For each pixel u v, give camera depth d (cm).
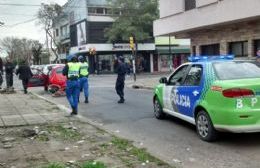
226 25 2350
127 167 632
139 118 1183
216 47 2559
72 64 1253
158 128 1012
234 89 758
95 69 5822
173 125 1042
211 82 823
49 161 683
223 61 880
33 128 1014
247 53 2244
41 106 1504
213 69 848
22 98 1891
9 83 2541
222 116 773
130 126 1059
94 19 5806
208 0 2361
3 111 1361
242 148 779
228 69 848
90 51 5309
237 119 754
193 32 2752
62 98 1947
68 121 1121
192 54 2802
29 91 2464
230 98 759
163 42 6184
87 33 5791
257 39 2159
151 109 1370
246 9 2017
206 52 2672
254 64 874
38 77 2403
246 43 2259
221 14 2219
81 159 691
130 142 836
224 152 753
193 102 886
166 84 1067
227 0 2155
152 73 5606
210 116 809
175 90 995
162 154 751
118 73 1602
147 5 5491
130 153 726
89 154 725
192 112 895
